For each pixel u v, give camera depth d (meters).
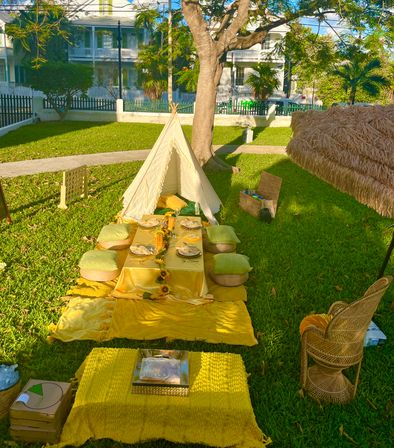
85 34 43.69
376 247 10.05
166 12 24.80
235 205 12.82
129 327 6.28
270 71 32.09
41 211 11.23
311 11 18.84
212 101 16.89
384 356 5.96
